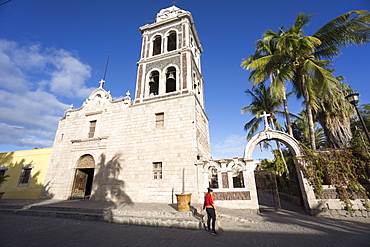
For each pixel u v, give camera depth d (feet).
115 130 55.06
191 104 49.57
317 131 88.53
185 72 55.52
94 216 31.68
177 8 77.36
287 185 61.67
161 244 19.20
